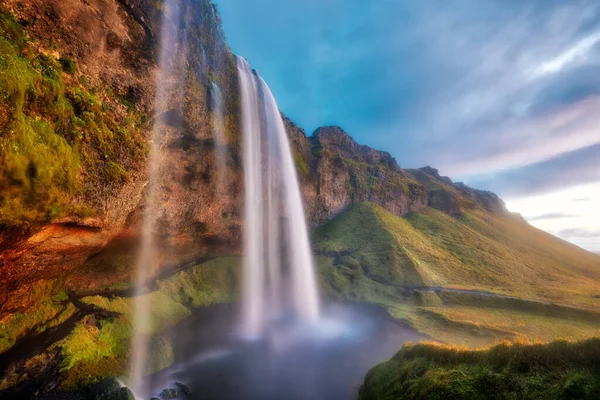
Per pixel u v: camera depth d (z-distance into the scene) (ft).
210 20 82.69
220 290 102.17
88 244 52.49
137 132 59.52
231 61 94.79
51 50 43.19
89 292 68.95
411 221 230.27
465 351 37.60
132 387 48.83
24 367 43.73
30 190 34.09
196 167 82.23
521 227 342.03
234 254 111.96
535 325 88.74
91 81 50.60
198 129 76.64
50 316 54.34
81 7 47.75
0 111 30.45
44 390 41.52
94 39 50.65
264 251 119.34
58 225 42.70
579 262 249.34
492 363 33.14
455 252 187.42
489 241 231.50
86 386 43.98
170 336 73.51
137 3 58.59
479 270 163.53
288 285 122.21
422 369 39.73
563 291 138.72
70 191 40.88
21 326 49.44
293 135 159.63
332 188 187.11
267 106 118.52
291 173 139.95
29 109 35.91
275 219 126.11
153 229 75.56
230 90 92.07
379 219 187.73
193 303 91.30
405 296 117.08
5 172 30.86
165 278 91.35
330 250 154.20
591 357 28.14
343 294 121.29
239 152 96.07
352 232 173.88
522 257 215.10
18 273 44.70
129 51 57.67
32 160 33.76
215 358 66.54
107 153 50.11
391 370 45.34
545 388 27.27
